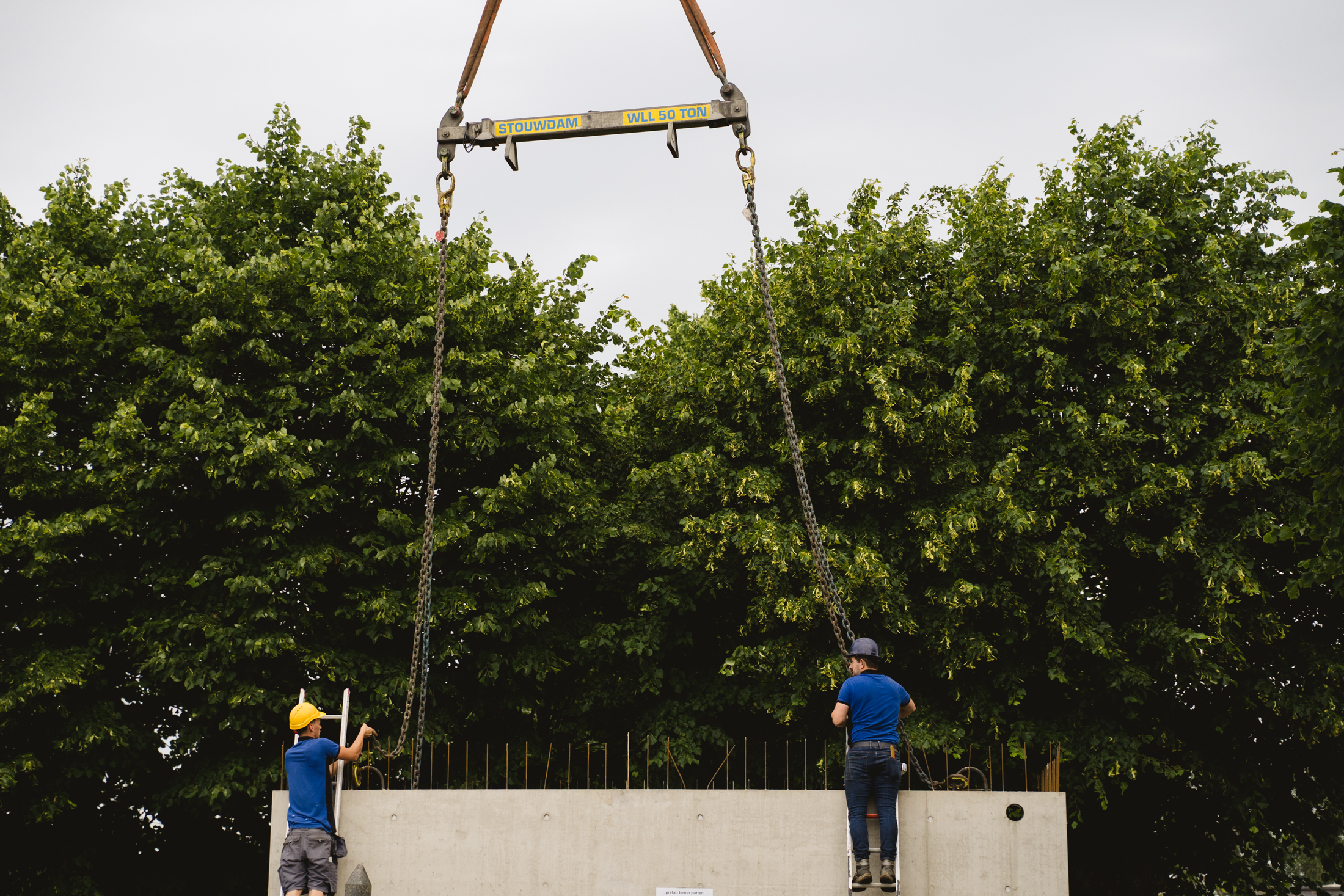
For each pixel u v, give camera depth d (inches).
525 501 746.2
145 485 661.9
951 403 704.4
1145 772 796.6
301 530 735.1
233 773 685.3
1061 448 729.6
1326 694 709.3
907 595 758.5
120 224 779.4
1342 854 849.5
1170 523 745.0
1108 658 708.7
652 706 820.0
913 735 712.4
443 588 745.6
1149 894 867.4
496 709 824.3
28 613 681.0
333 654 709.9
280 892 405.1
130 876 749.3
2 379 684.7
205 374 702.5
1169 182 788.6
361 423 714.8
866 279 779.4
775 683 780.0
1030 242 773.3
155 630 674.8
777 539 714.2
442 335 470.6
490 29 452.8
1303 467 589.0
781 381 446.0
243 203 794.2
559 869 390.6
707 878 384.8
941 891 375.9
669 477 802.2
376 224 776.9
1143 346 756.6
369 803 400.2
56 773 678.5
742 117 441.1
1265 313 733.3
